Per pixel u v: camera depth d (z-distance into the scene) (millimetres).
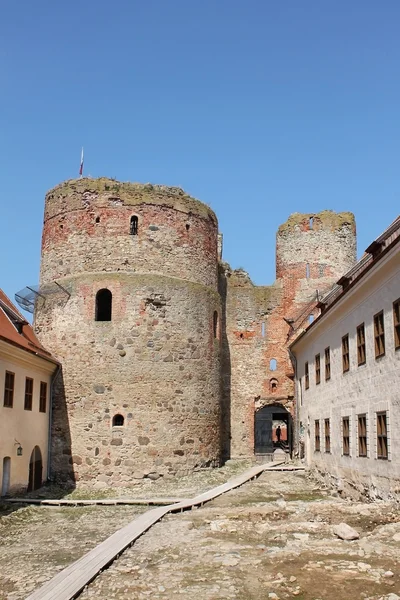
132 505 20484
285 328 36656
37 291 28516
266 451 47375
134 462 25672
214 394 29297
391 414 16547
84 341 26719
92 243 27672
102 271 27297
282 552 11680
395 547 11875
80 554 13203
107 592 9867
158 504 20453
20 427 22500
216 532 14234
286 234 37844
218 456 29484
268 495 21688
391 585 9562
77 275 27500
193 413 27625
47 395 25875
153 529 15164
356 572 10234
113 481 25422
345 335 21609
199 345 28484
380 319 17734
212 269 30609
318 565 10664
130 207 28031
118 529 16031
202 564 11234
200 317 28781
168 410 26734
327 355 24703
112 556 11898
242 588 9711
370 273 17531
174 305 27781
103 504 20578
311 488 23672
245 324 36875
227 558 11477
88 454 25719
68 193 28688
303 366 31109
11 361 21625
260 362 36438
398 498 15984
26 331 26156
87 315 26938
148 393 26469
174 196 29000
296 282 37000
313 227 37562
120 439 25812
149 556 12156
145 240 27828
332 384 23500
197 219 29812
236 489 23344
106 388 26234
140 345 26734
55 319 27547
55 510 19641
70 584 10117
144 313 27062
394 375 16375
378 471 17562
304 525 14375
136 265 27469
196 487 24359
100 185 28219
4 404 20984
